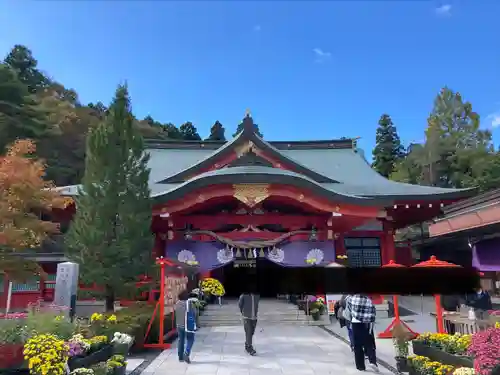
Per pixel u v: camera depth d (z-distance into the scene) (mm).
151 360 10352
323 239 19766
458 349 7414
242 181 18219
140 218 13305
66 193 18156
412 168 58438
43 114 38375
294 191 18859
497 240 11852
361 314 9023
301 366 9484
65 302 10188
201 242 18984
